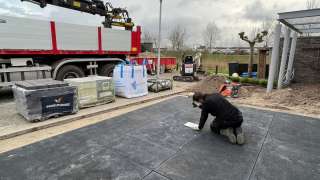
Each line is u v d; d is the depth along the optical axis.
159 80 7.95
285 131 3.86
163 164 2.68
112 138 3.46
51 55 6.34
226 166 2.64
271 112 5.12
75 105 4.68
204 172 2.51
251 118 4.62
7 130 3.66
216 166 2.64
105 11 8.32
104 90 5.56
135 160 2.76
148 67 13.22
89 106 5.25
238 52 29.05
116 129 3.87
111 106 5.40
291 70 8.90
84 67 7.52
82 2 7.44
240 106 5.78
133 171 2.51
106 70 7.97
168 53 25.78
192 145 3.22
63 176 2.40
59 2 6.75
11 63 5.76
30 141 3.39
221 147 3.16
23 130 3.68
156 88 7.41
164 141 3.36
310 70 8.88
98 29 7.17
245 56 24.80
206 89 8.03
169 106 5.59
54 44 6.11
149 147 3.14
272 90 7.58
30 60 6.14
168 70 15.47
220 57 24.38
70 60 6.73
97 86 5.38
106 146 3.16
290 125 4.18
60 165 2.62
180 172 2.50
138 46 8.91
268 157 2.88
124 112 5.15
